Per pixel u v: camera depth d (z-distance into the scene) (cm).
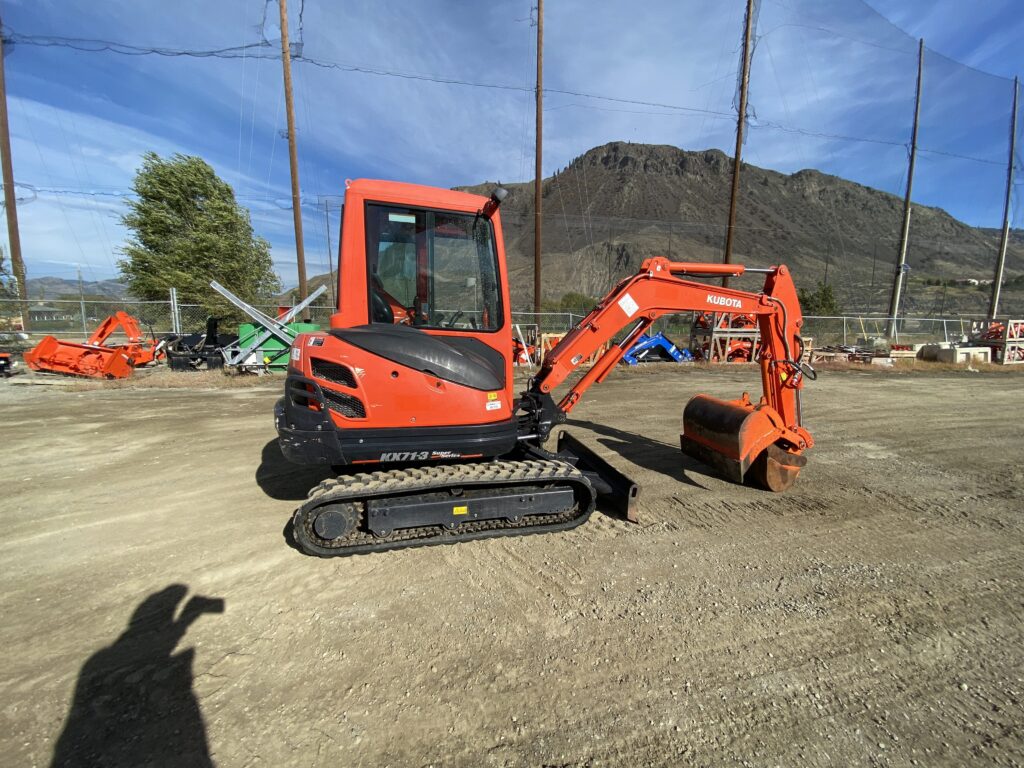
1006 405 904
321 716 207
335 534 326
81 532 374
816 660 245
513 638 257
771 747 195
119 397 894
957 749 196
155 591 298
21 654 244
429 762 186
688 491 467
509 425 366
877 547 364
